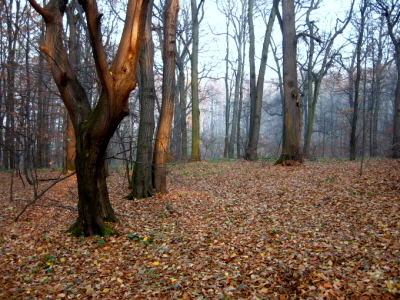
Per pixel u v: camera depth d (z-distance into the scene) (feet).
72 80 21.17
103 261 18.08
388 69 88.38
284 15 49.93
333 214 24.11
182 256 18.43
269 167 49.32
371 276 13.80
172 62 33.55
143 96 34.14
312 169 43.57
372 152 87.40
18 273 16.62
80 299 14.02
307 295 13.00
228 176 44.98
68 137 54.60
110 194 37.68
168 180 44.98
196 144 67.26
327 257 16.48
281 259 17.06
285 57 49.62
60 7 20.71
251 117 73.92
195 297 13.78
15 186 46.21
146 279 15.81
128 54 18.37
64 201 35.45
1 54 51.72
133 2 17.94
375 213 22.80
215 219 25.52
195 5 65.46
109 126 19.83
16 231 23.80
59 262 18.03
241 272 15.97
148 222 25.32
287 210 26.43
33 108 45.16
